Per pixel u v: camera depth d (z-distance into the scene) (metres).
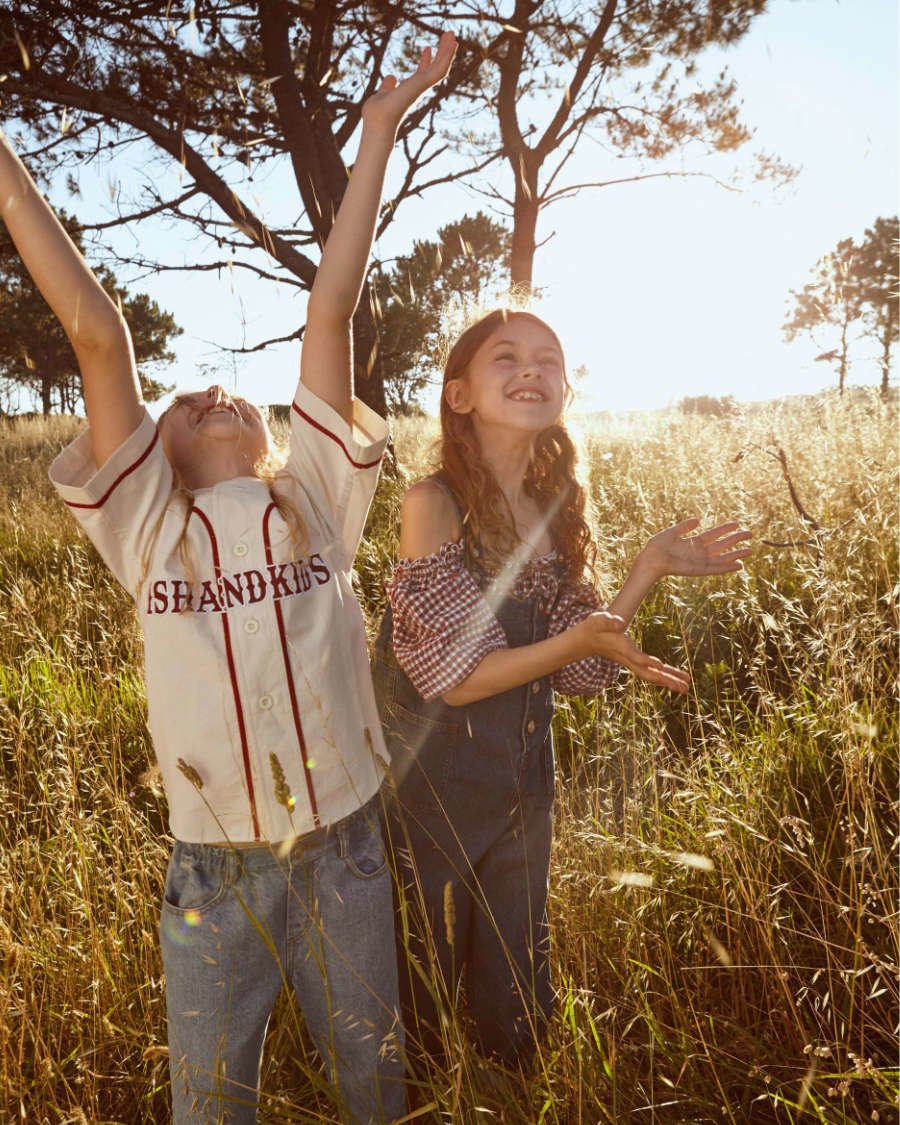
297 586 1.55
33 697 3.54
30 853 2.49
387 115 1.65
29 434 18.62
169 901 1.54
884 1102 1.54
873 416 6.37
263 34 7.65
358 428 1.75
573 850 2.28
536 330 1.87
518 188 9.12
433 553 1.79
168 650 1.50
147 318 30.83
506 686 1.67
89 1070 1.86
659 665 1.51
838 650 2.35
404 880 1.85
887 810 2.33
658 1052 1.80
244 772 1.49
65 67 6.66
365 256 1.65
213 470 1.71
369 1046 1.58
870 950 1.92
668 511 5.13
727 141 9.86
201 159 7.43
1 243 8.31
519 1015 1.91
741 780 2.54
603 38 8.53
